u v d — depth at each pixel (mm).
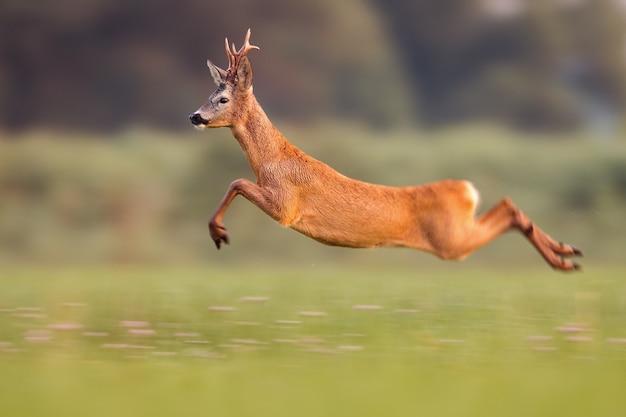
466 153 103562
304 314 37562
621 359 29469
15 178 101312
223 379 25609
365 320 36250
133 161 103875
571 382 25375
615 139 114500
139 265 91688
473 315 37594
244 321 36156
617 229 99875
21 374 26281
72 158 103000
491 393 23922
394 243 36000
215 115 35562
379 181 99750
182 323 35719
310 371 26984
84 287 51156
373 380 25531
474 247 36344
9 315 37656
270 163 35500
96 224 98625
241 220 95562
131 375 26203
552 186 102750
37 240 96625
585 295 44656
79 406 22594
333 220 35312
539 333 33344
